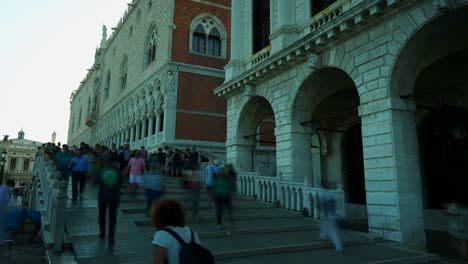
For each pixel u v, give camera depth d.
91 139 54.56
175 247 2.99
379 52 10.73
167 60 27.48
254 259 7.26
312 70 13.59
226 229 9.45
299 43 13.65
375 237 9.47
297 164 14.45
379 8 10.38
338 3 12.76
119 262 6.25
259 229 9.65
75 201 11.37
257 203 13.88
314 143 22.58
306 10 15.09
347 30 11.74
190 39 28.81
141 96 33.06
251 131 19.81
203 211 11.91
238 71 19.72
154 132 30.59
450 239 11.05
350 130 20.64
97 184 11.80
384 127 10.23
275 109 16.02
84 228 8.30
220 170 10.14
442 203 14.41
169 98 26.61
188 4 29.36
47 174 10.65
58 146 16.72
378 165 10.28
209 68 28.77
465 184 13.52
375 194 10.27
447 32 9.85
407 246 9.24
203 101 27.94
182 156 20.45
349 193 20.20
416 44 10.05
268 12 18.38
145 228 9.12
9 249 8.59
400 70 10.37
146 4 35.66
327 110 20.03
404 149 9.97
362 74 11.30
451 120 14.30
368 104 10.89
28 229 10.05
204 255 2.93
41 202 11.01
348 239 9.07
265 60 15.89
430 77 13.49
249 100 18.30
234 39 20.34
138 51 36.31
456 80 13.41
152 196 9.63
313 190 11.82
